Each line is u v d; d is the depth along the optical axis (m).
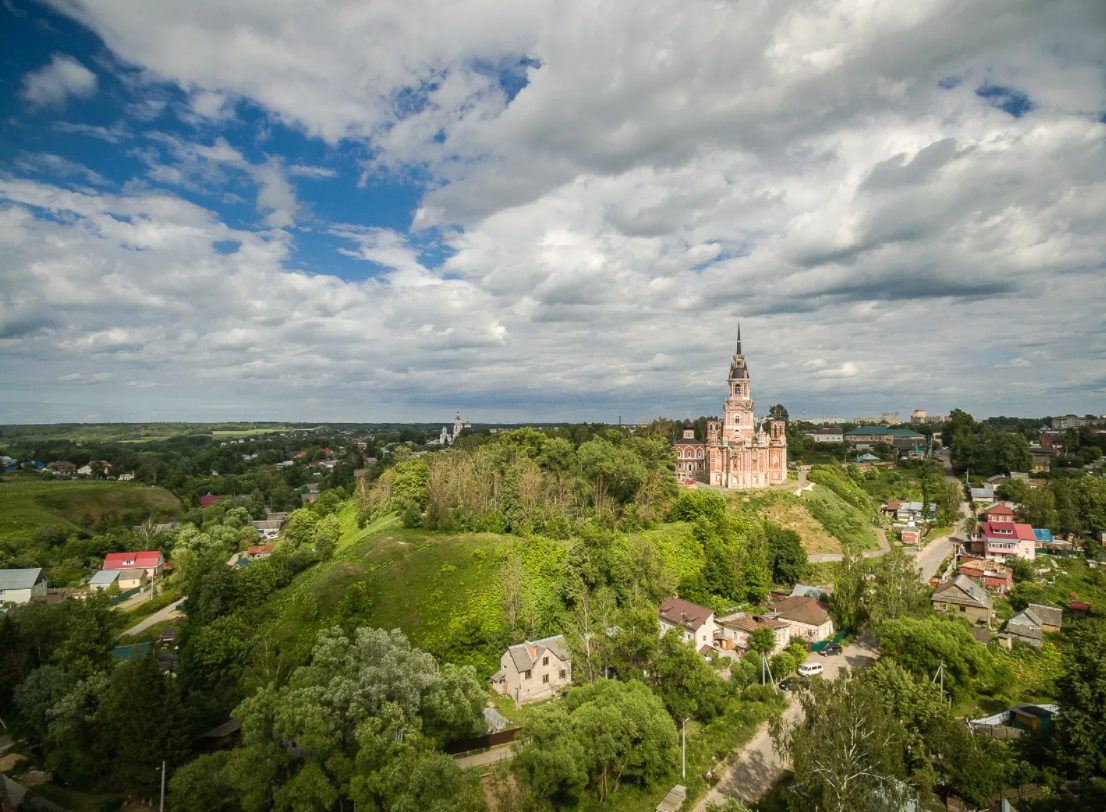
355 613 89.00
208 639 81.31
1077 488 153.00
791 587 119.75
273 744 58.00
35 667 81.06
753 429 171.38
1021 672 86.75
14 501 175.50
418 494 124.69
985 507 174.88
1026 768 59.84
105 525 175.75
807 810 53.81
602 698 64.25
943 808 58.56
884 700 61.09
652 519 129.25
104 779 65.69
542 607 94.56
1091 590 116.81
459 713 64.25
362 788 53.75
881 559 102.88
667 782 63.44
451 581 97.06
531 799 55.53
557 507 119.69
